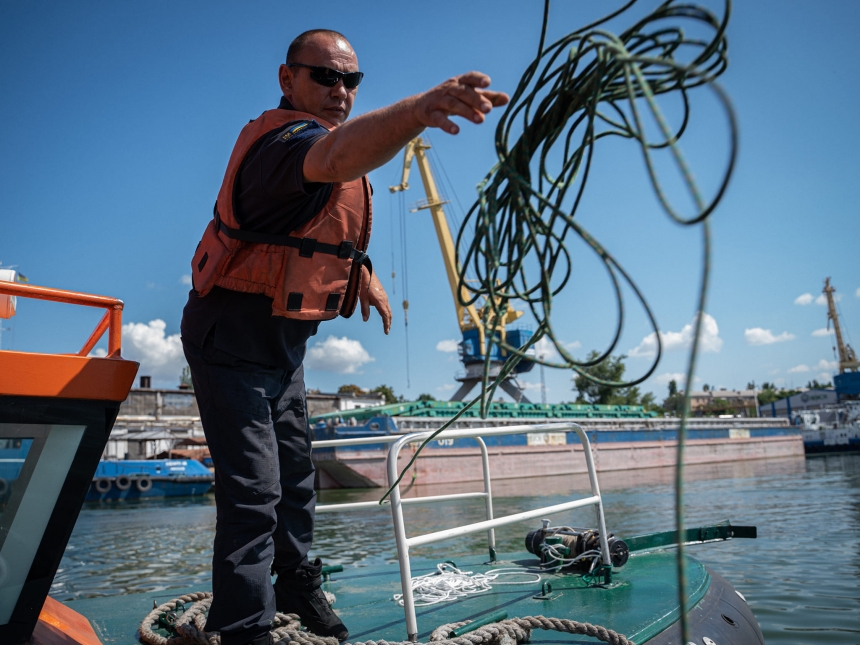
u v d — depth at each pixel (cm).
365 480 2994
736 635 286
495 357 4259
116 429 3709
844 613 592
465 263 134
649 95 81
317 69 212
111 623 285
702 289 76
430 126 136
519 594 299
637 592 294
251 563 188
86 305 192
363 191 207
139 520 1830
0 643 180
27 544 180
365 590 328
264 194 180
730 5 90
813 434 6178
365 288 249
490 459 3350
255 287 191
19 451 175
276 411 228
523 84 125
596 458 3881
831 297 8362
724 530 434
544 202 110
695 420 4788
